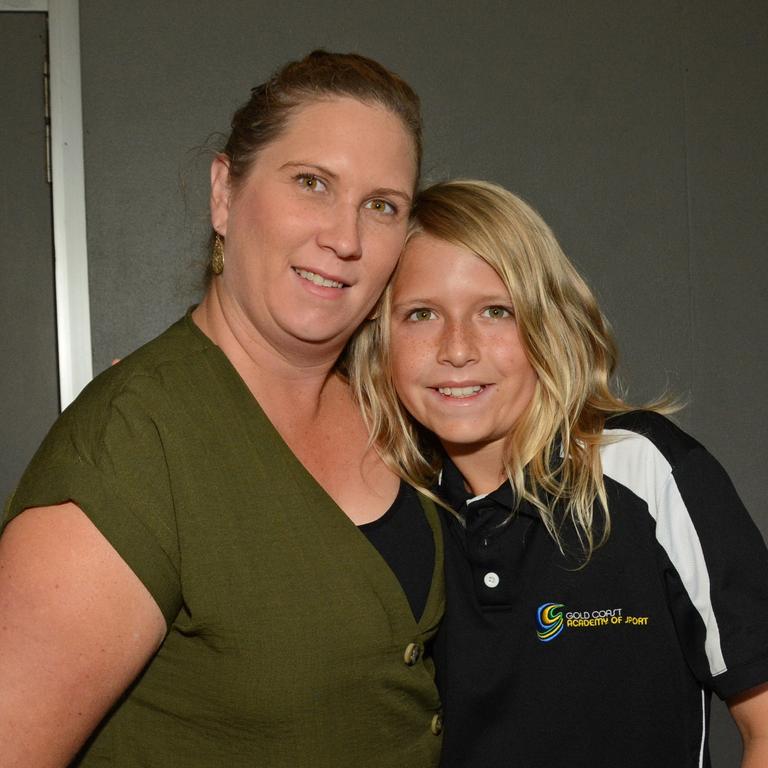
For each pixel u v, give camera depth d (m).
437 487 1.32
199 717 1.01
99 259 2.51
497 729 1.22
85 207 2.50
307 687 1.01
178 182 2.50
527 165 2.58
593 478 1.25
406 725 1.10
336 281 1.10
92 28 2.48
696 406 2.66
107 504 0.93
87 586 0.91
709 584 1.18
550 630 1.22
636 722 1.21
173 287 2.52
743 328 2.65
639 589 1.22
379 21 2.53
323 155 1.07
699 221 2.63
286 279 1.09
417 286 1.28
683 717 1.22
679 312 2.64
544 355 1.28
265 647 1.00
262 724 1.00
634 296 2.63
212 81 2.50
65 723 0.91
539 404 1.29
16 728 0.89
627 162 2.61
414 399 1.29
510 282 1.27
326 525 1.07
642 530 1.23
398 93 1.13
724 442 2.67
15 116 2.50
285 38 2.51
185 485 0.99
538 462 1.27
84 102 2.49
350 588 1.05
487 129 2.57
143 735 1.03
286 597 1.01
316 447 1.19
